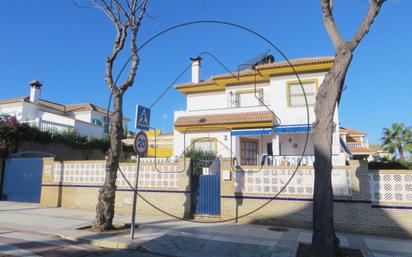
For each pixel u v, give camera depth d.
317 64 18.72
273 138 19.23
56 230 9.86
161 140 30.11
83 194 14.33
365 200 10.32
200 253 8.02
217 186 12.21
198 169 13.62
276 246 8.46
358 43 7.95
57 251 7.79
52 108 33.31
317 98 8.07
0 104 30.72
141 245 8.38
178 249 8.28
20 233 9.59
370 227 10.18
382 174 10.27
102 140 25.09
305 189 10.96
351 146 33.38
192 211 12.36
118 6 10.27
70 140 22.58
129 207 13.34
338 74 7.87
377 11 7.83
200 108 24.02
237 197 11.71
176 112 22.08
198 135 20.88
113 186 10.12
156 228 10.34
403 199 9.98
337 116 17.80
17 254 7.30
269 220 11.22
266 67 19.58
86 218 11.92
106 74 10.32
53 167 15.34
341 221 10.48
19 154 18.53
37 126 21.06
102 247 8.49
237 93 22.34
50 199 15.19
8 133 17.89
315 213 7.63
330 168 7.69
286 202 11.11
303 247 8.35
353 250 8.14
